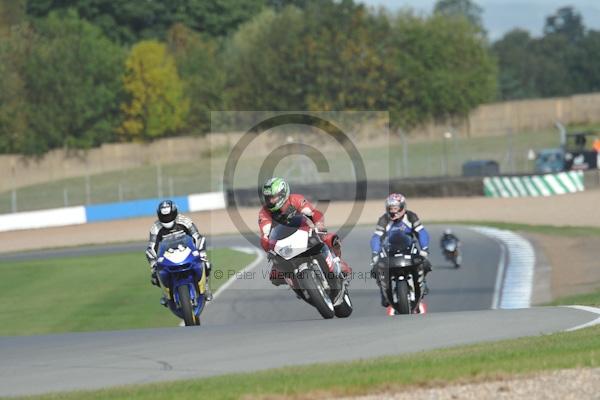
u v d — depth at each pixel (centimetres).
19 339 3853
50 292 8169
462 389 2278
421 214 14025
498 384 2316
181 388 2380
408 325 3528
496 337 3198
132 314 6794
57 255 11850
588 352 2630
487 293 6944
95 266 9919
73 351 3294
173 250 4325
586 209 13200
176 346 3266
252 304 6588
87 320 6625
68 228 16300
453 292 7069
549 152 18112
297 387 2297
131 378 2706
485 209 14112
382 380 2334
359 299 6675
